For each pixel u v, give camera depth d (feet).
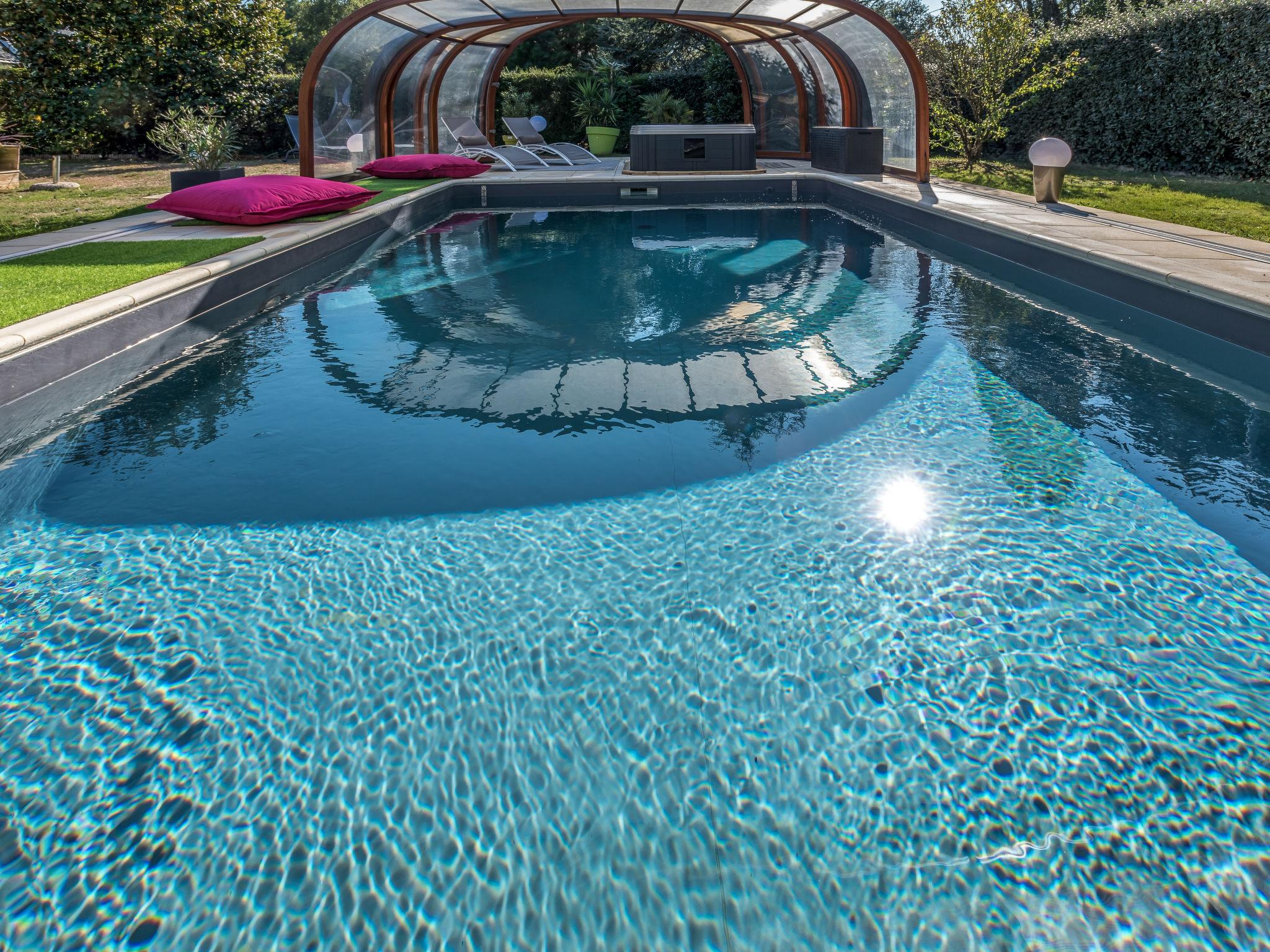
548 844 5.50
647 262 26.53
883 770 6.06
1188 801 5.70
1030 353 15.89
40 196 36.04
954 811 5.67
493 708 6.80
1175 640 7.39
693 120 64.59
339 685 7.11
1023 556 8.79
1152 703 6.63
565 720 6.64
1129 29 39.19
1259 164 33.24
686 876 5.24
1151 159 39.47
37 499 10.51
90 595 8.44
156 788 6.00
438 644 7.63
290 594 8.46
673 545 9.21
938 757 6.16
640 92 64.95
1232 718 6.45
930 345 16.55
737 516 9.83
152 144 57.67
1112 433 11.93
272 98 60.44
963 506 9.89
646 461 11.41
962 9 42.39
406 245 30.53
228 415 13.47
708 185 42.39
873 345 16.74
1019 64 42.19
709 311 19.98
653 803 5.81
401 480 10.98
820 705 6.73
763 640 7.55
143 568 8.95
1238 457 11.10
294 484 10.89
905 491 10.32
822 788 5.91
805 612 7.95
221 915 5.00
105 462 11.69
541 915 4.99
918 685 6.93
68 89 49.32
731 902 5.07
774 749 6.28
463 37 46.88
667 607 8.10
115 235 23.56
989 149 51.83
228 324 19.01
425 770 6.15
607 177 42.63
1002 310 19.42
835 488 10.46
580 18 45.57
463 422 12.99
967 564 8.66
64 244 21.71
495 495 10.50
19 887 5.21
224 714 6.77
